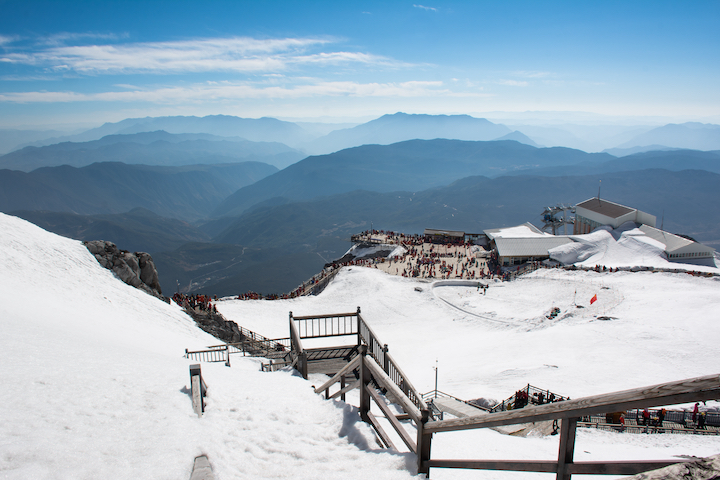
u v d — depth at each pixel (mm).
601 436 14109
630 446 11852
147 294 31688
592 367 25719
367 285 57906
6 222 28719
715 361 24609
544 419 3377
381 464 5047
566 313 41438
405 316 47812
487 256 77812
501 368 28266
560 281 54656
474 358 33000
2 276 21812
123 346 15773
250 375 11023
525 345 33875
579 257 71438
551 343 33188
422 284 58875
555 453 8227
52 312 18938
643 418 17312
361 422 6379
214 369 12133
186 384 8461
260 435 6133
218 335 31828
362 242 91375
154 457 5020
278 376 11070
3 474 4328
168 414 6594
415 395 5477
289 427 6496
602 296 46000
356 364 6656
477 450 7492
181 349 23016
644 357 26750
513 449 7973
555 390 21797
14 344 10062
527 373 25984
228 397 7918
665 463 2443
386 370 8016
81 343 12680
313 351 14273
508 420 3648
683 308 37375
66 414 6172
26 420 5762
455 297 53594
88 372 8555
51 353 9969
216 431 6109
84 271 28656
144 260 34406
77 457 4887
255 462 5297
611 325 35062
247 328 38656
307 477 4863
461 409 19266
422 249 83125
